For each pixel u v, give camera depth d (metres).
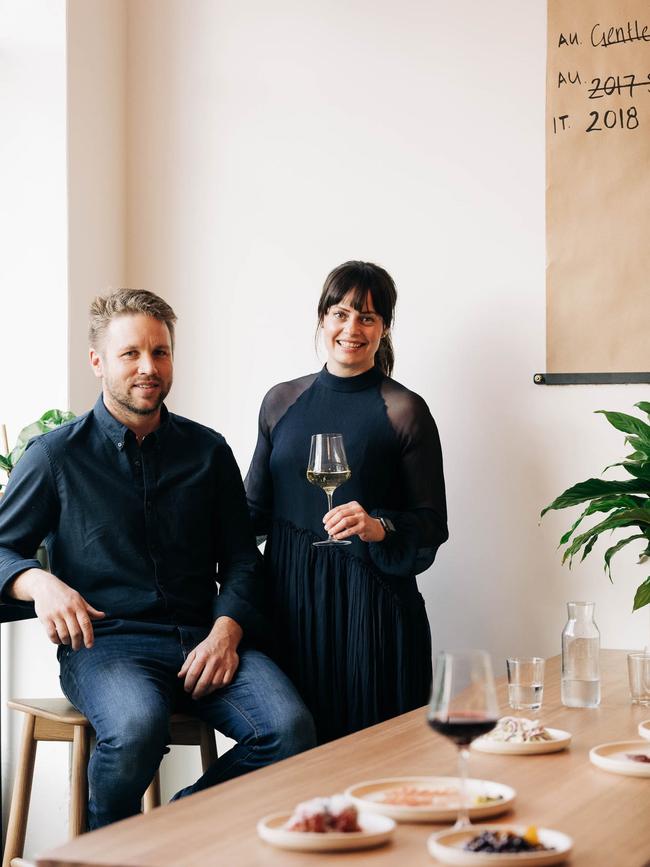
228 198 3.34
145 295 2.54
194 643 2.46
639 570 2.88
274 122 3.29
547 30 3.01
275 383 3.28
